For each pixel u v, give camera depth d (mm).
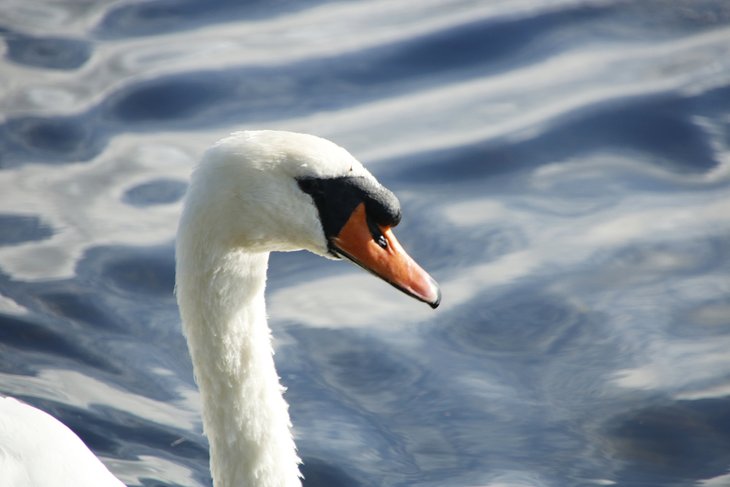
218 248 7461
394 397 11531
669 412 11250
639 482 10461
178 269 7629
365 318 12625
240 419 7961
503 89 16328
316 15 18250
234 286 7629
